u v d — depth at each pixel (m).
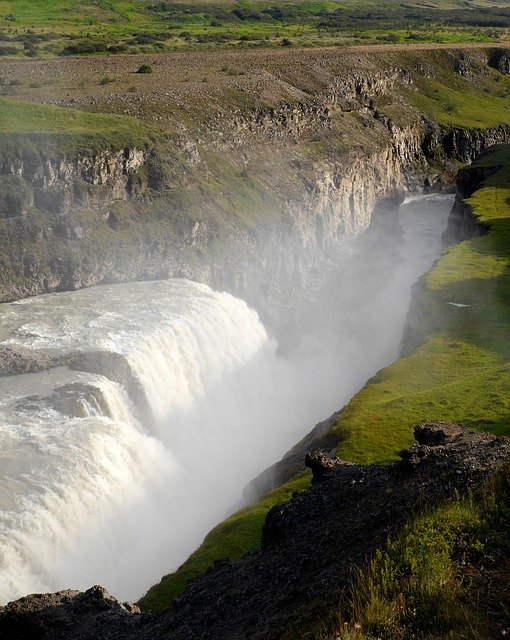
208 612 28.80
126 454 66.94
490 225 120.56
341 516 30.39
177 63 182.12
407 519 25.56
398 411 59.72
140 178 114.50
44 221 102.69
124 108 133.62
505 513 24.34
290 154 149.50
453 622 19.86
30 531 53.28
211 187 125.31
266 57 199.62
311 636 20.75
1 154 99.94
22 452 60.91
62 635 33.38
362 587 21.31
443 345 76.12
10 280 97.88
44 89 142.00
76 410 68.00
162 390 81.69
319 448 57.88
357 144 168.25
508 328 79.31
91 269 104.06
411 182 197.75
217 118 142.38
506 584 21.53
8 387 71.31
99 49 191.38
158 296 101.31
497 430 53.81
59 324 88.62
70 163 104.62
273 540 32.84
